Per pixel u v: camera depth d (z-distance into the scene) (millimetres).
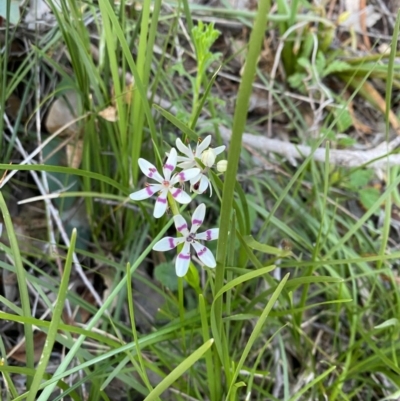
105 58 279
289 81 380
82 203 315
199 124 335
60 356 279
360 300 318
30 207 310
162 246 185
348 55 392
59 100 310
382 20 406
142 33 240
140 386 240
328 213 337
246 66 132
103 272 302
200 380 255
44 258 291
